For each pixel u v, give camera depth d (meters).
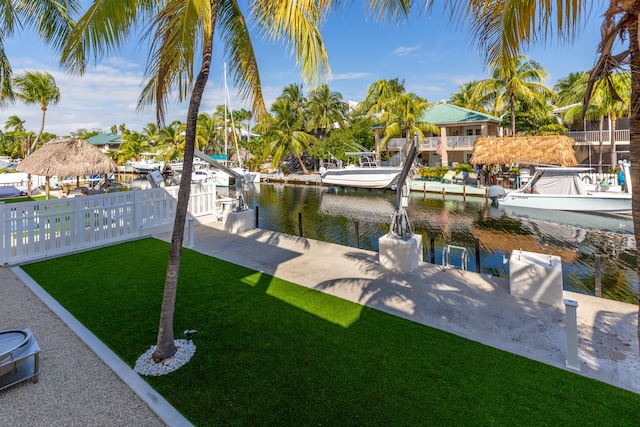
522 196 16.83
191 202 11.16
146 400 3.06
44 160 12.51
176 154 48.88
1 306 5.04
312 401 3.04
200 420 2.83
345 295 5.44
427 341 4.03
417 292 5.52
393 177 23.66
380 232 12.85
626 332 4.16
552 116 28.75
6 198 17.55
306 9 3.34
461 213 16.34
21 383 3.32
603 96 17.95
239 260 7.37
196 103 3.59
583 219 14.71
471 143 28.84
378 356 3.72
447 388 3.19
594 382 3.25
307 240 9.17
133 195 9.25
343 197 23.44
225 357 3.73
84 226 8.12
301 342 4.03
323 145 36.12
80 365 3.62
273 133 37.03
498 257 9.28
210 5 3.50
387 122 29.31
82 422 2.83
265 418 2.85
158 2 4.58
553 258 5.39
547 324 4.41
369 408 2.95
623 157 26.09
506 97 25.80
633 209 2.69
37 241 8.05
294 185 31.77
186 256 7.65
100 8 3.54
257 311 4.87
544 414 2.85
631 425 2.71
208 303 5.14
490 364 3.56
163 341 3.60
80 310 4.88
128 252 7.92
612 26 2.65
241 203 10.70
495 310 4.83
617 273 7.88
